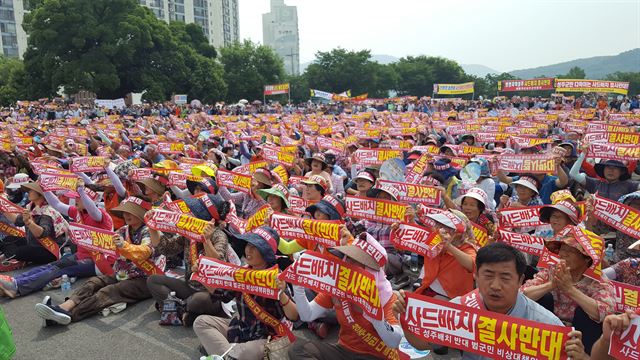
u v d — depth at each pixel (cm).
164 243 668
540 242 582
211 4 14262
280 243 666
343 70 9075
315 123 2467
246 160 1519
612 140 1085
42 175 812
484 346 331
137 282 692
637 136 1061
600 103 3094
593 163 1021
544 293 414
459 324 339
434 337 349
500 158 937
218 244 599
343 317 440
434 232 535
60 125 2531
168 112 4212
